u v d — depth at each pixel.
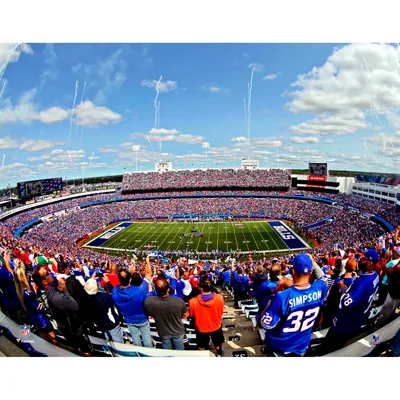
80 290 5.14
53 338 5.64
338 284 6.07
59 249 30.45
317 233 43.66
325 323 6.36
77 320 5.08
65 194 69.69
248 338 6.89
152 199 74.56
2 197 55.97
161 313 5.05
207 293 5.17
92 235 51.16
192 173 83.00
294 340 4.40
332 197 61.16
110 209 65.19
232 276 12.91
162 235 48.53
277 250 38.97
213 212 62.59
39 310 5.61
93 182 109.75
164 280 5.03
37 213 55.09
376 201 52.34
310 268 4.09
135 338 5.62
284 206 62.62
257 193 73.75
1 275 5.34
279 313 4.11
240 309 10.38
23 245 19.38
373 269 4.82
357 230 40.00
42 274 5.20
